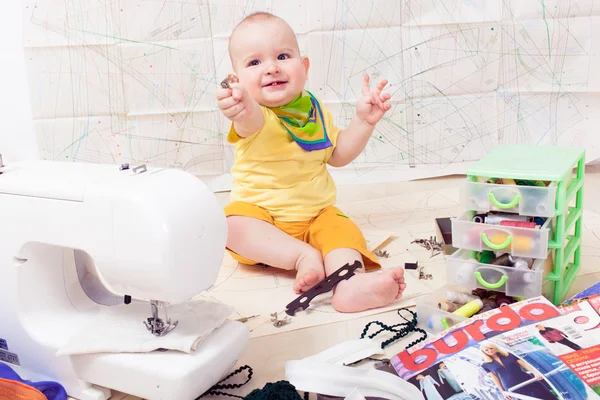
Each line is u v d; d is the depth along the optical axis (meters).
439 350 0.92
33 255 0.92
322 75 1.79
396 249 1.39
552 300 1.12
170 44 1.75
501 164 1.11
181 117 1.80
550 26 1.70
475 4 1.72
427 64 1.77
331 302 1.17
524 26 1.72
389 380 0.87
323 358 0.96
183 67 1.77
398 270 1.12
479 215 1.14
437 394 0.83
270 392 0.84
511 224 1.05
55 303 0.95
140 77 1.77
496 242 1.06
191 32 1.75
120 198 0.80
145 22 1.73
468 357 0.88
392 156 1.84
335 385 0.89
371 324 1.09
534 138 1.80
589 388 0.79
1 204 0.90
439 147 1.83
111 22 1.72
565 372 0.82
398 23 1.75
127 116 1.79
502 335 0.92
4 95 1.76
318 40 1.76
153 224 0.78
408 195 1.71
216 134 1.82
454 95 1.79
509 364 0.85
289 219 1.34
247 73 1.30
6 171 0.93
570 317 0.93
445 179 1.83
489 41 1.74
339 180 1.85
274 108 1.33
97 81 1.76
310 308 1.16
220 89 1.13
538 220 1.09
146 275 0.80
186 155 1.83
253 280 1.29
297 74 1.31
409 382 0.86
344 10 1.74
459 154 1.84
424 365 0.90
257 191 1.34
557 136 1.78
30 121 1.78
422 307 1.06
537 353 0.86
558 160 1.13
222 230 0.86
